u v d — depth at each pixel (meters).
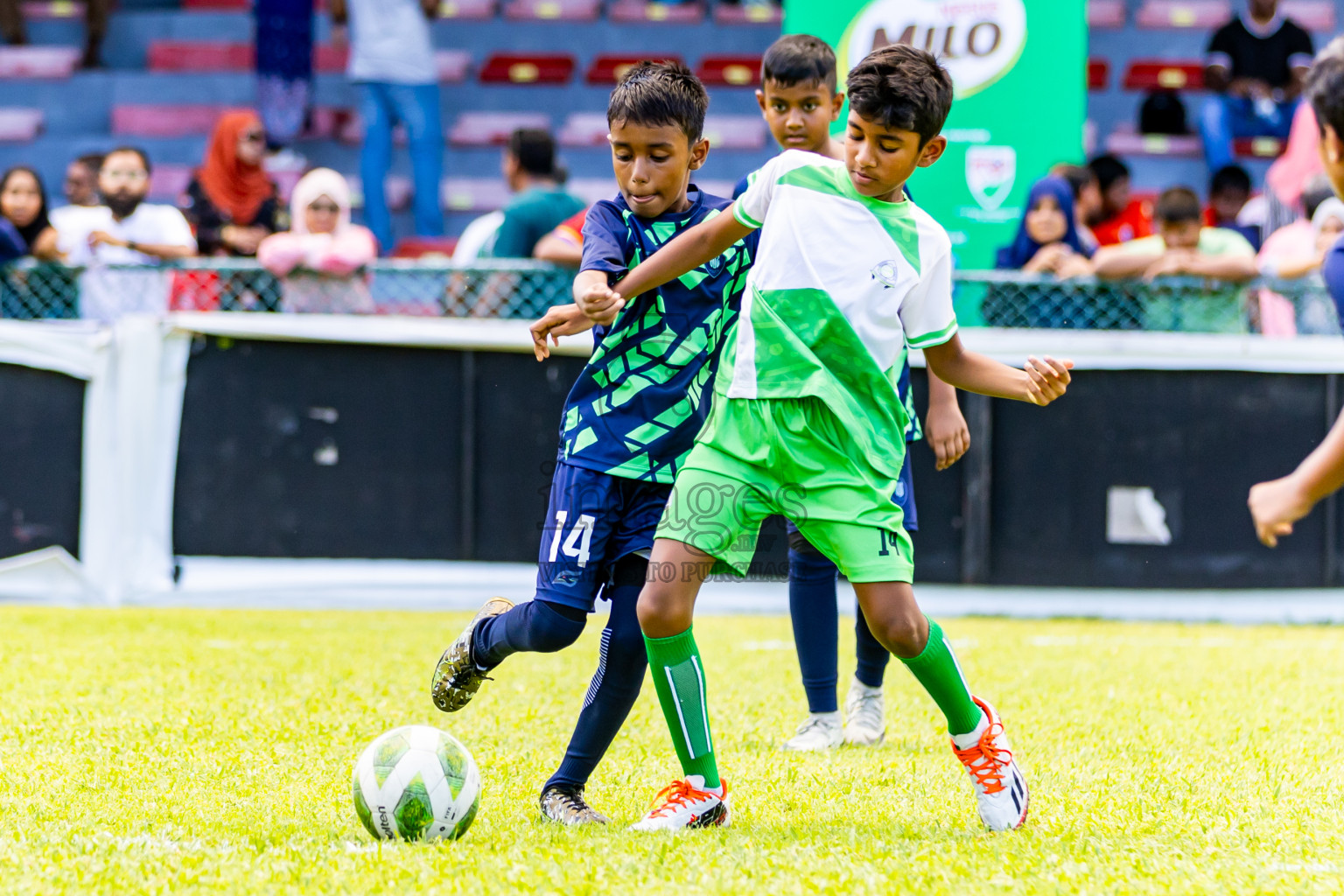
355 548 24.98
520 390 25.00
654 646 9.34
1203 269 25.16
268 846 8.65
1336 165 7.31
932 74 9.22
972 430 24.88
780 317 9.41
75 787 10.49
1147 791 10.65
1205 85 41.59
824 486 9.21
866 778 11.22
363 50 37.44
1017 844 8.80
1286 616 24.95
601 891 7.55
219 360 24.97
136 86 46.97
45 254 27.16
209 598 24.94
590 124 45.56
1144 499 24.95
